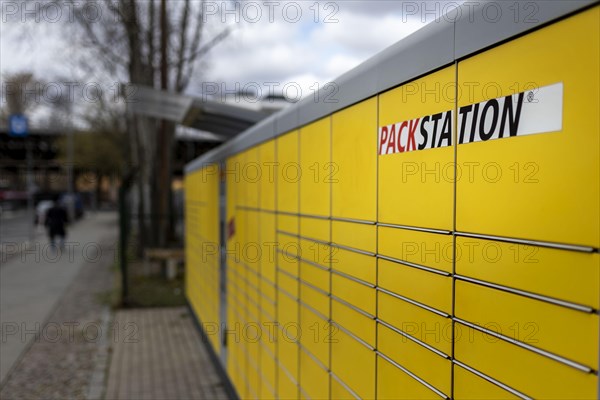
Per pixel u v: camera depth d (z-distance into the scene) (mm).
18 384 5441
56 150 37500
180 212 18172
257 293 4055
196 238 7734
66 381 5535
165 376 5715
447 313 1641
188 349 6711
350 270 2354
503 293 1391
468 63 1539
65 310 9055
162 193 12516
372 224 2141
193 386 5430
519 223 1334
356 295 2291
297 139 3094
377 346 2098
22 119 25891
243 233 4539
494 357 1428
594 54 1127
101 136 27438
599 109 1112
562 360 1201
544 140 1257
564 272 1199
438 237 1686
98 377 5613
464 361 1555
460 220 1573
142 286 10953
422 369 1779
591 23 1136
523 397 1317
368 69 2160
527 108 1311
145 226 15016
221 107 5375
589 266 1135
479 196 1486
